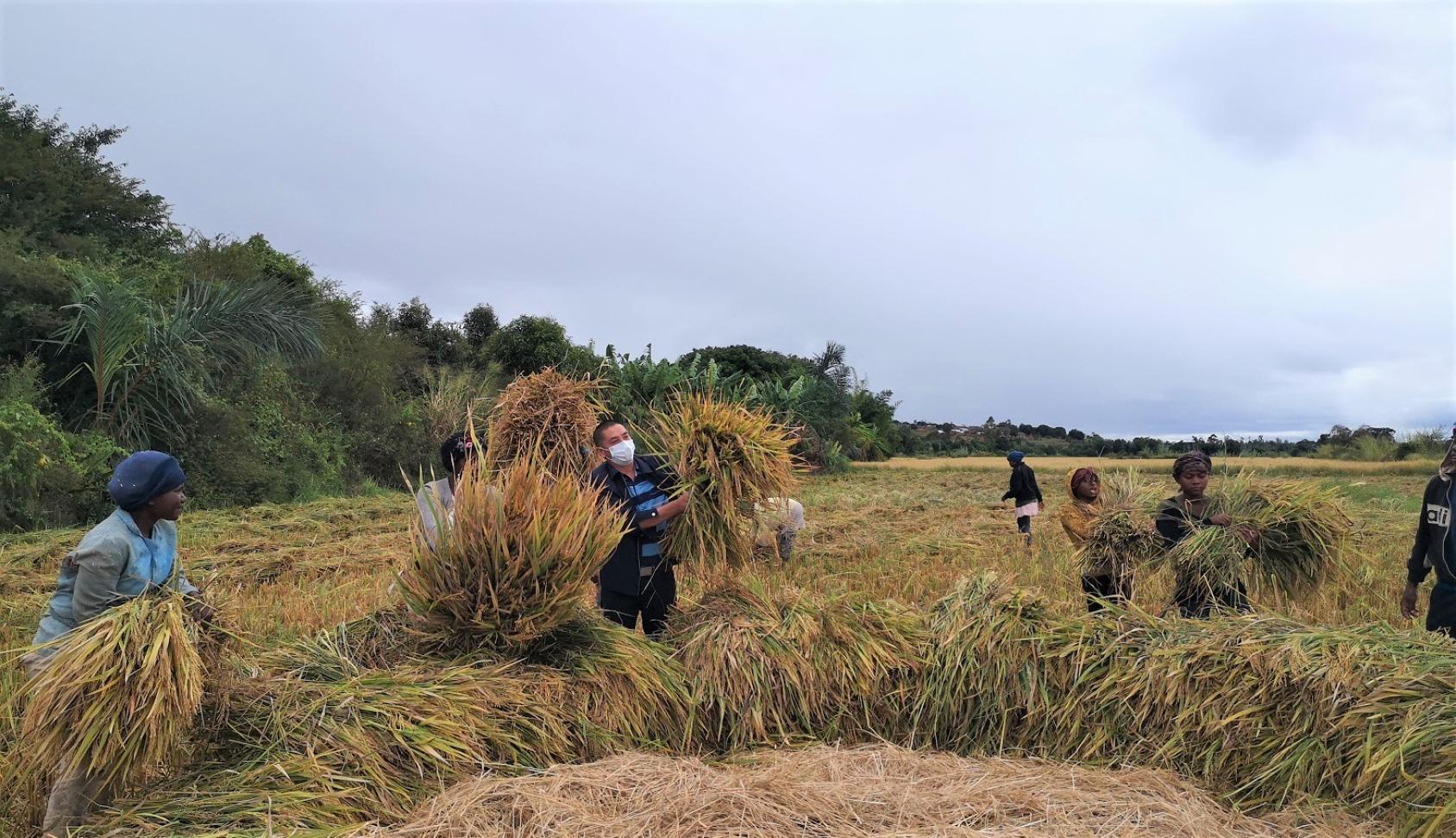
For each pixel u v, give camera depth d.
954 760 3.61
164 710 2.90
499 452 5.70
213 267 21.73
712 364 28.33
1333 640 3.67
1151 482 5.39
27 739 3.02
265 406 18.30
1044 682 4.09
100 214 20.50
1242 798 3.43
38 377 13.63
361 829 2.85
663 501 4.80
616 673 3.99
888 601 4.84
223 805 2.89
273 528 11.84
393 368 25.61
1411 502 16.39
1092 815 3.04
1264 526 4.68
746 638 4.28
